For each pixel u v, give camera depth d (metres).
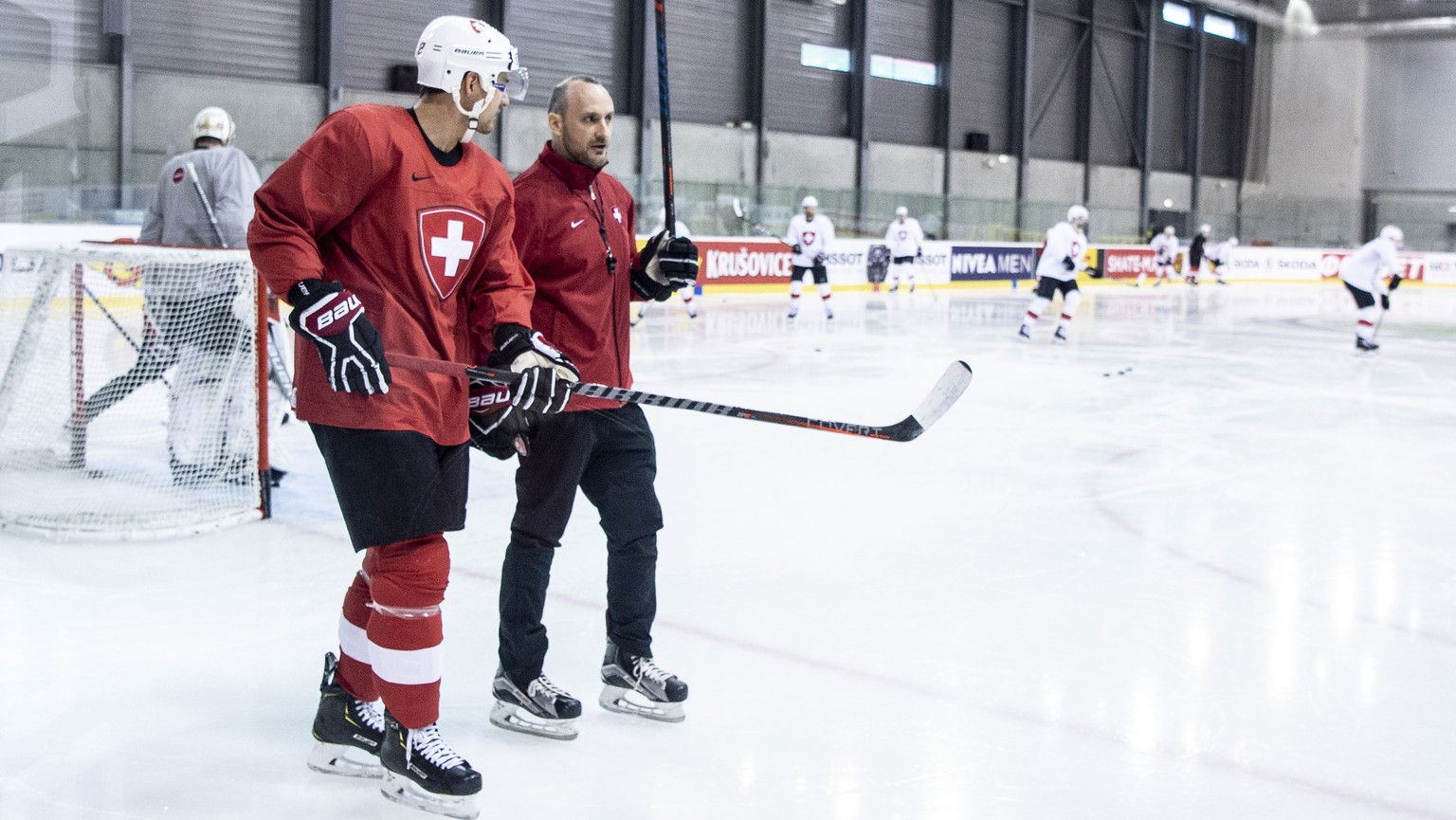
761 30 20.98
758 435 6.34
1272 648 3.17
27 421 4.90
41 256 4.31
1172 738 2.56
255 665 2.90
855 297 18.97
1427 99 29.50
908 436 2.40
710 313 15.15
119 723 2.53
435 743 2.16
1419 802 2.28
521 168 18.17
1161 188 29.06
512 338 2.18
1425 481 5.53
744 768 2.37
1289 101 30.95
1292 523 4.62
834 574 3.78
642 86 19.47
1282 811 2.22
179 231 4.72
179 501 4.49
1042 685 2.86
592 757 2.40
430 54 2.09
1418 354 11.91
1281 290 24.31
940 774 2.36
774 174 21.44
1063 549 4.17
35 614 3.25
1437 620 3.45
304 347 2.10
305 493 4.83
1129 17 27.58
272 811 2.15
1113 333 13.70
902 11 23.28
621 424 2.60
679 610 3.38
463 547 4.00
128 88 14.22
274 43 15.80
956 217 21.92
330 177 2.00
